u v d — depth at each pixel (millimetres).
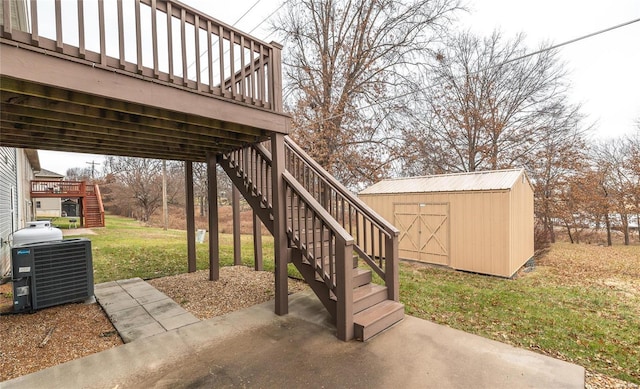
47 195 14930
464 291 4977
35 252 3814
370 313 3332
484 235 6395
